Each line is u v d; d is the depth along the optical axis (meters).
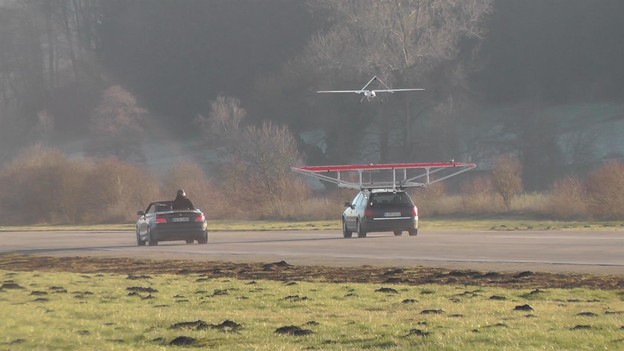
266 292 73.06
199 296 71.44
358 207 156.12
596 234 149.50
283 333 51.72
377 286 76.12
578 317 55.31
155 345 49.28
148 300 69.44
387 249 122.19
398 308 62.28
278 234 176.50
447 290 72.50
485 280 79.94
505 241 134.25
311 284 78.50
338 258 108.31
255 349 47.00
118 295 72.75
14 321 58.38
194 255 120.56
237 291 74.25
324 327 53.44
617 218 199.25
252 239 158.38
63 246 154.25
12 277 92.56
